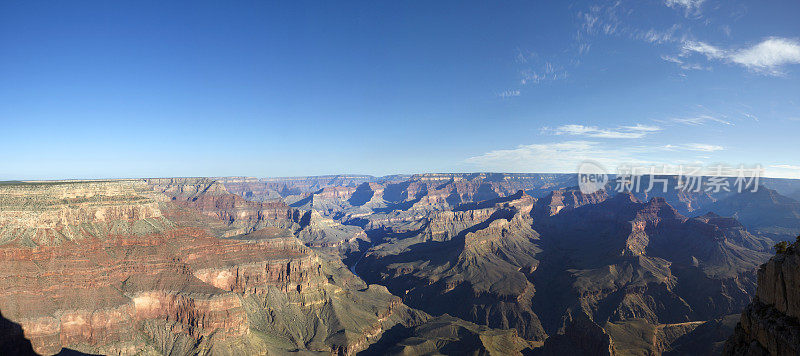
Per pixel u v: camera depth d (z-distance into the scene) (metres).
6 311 137.25
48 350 139.50
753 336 47.53
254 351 165.50
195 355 154.12
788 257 42.97
